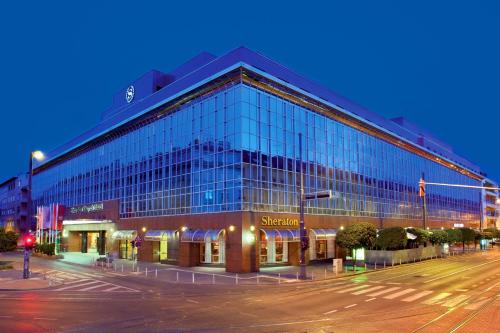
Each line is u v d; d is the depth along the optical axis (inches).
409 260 2089.1
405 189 3090.6
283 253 1876.2
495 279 1338.6
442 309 813.2
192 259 1824.6
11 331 645.9
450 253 2805.1
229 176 1724.9
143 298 987.3
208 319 732.7
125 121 2401.6
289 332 631.2
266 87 1839.3
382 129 2704.2
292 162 1955.0
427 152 3444.9
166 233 1996.8
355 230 1722.4
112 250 2458.2
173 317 753.0
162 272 1595.7
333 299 949.8
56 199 3476.9
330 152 2262.6
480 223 4667.8
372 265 1897.1
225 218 1691.7
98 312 804.0
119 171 2541.8
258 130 1787.6
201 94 1923.0
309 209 2031.3
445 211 3853.3
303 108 2096.5
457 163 4247.0
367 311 799.7
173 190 2038.6
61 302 927.0
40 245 2534.5
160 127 2202.3
